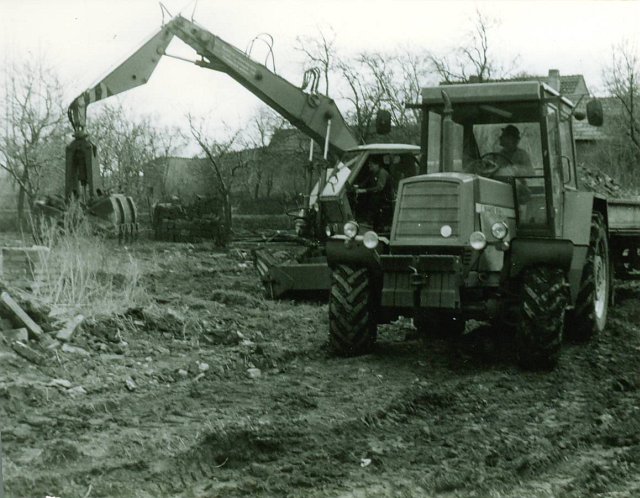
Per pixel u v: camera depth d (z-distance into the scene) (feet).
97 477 15.10
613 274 35.58
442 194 24.71
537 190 26.63
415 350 27.20
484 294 25.27
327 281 36.27
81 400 19.61
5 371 20.58
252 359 24.70
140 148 108.17
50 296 27.22
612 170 81.66
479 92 27.02
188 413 19.10
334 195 38.19
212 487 15.08
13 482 14.55
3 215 71.77
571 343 28.84
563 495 15.14
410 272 24.39
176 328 27.14
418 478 15.60
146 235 71.51
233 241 65.62
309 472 15.84
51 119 68.18
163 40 48.60
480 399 21.42
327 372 23.89
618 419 19.85
